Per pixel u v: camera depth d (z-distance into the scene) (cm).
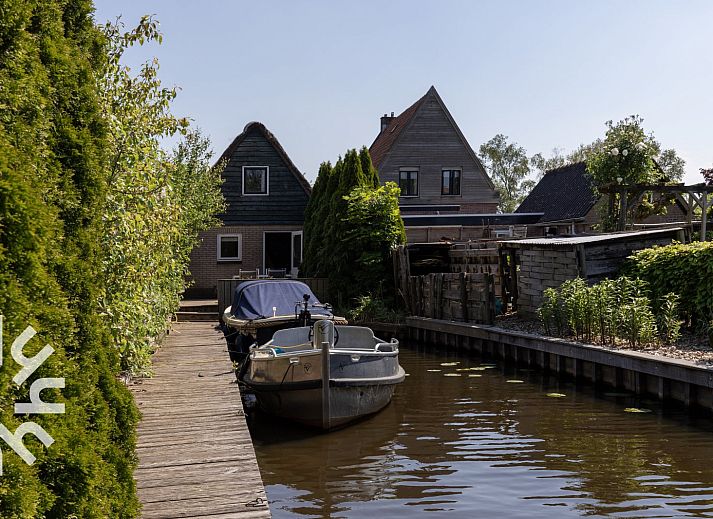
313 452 934
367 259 2373
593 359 1318
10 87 368
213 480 607
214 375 1116
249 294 1628
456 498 743
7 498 292
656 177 2484
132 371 1066
